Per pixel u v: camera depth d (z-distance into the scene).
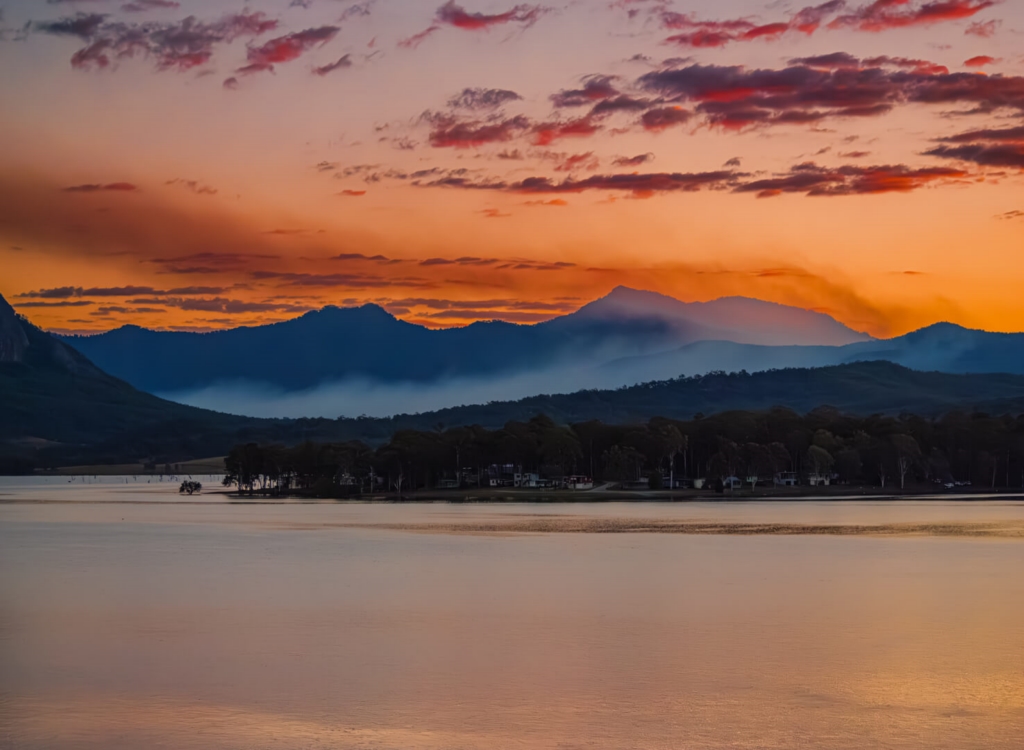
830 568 116.75
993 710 55.81
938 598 92.62
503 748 50.12
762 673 63.69
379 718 54.81
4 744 50.94
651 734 52.03
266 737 51.75
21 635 76.50
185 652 70.25
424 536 168.75
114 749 50.25
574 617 83.31
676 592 97.00
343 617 83.69
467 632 76.94
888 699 57.94
